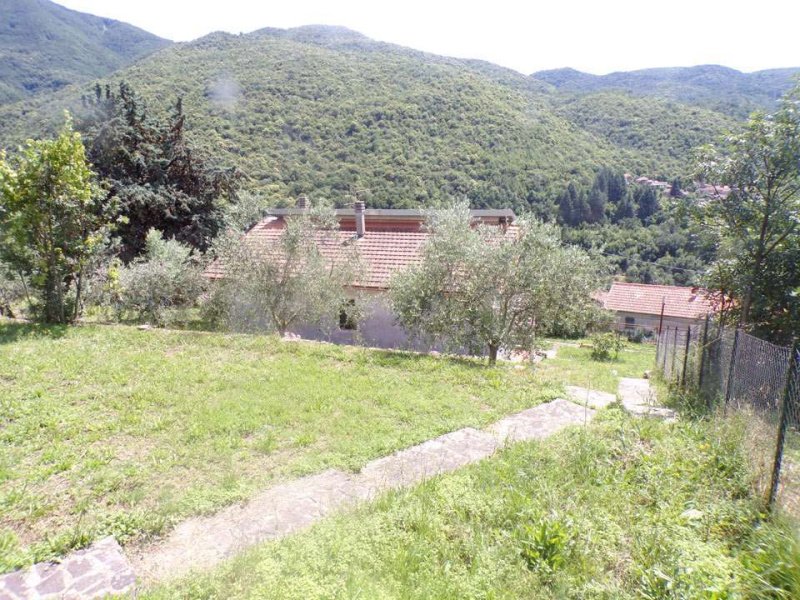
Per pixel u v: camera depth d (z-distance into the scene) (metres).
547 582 3.59
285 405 7.33
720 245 10.21
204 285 15.69
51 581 3.54
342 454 5.80
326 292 13.20
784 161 8.77
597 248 12.91
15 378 7.88
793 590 3.15
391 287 12.68
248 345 10.75
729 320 10.04
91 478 4.99
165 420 6.53
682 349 11.53
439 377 9.28
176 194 23.75
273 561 3.66
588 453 5.68
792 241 8.95
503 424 7.11
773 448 4.88
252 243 13.63
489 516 4.36
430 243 12.21
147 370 8.70
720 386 7.97
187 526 4.33
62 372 8.29
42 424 6.23
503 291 11.47
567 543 3.94
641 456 5.61
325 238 14.55
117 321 14.52
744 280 9.38
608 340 23.97
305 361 9.89
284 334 13.47
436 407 7.63
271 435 6.27
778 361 5.50
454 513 4.43
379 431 6.57
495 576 3.56
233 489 4.91
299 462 5.55
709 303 11.03
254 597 3.25
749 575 3.34
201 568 3.70
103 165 22.73
